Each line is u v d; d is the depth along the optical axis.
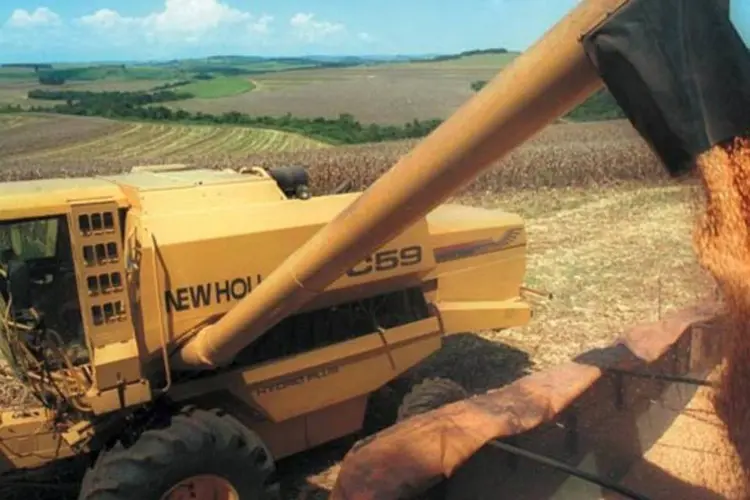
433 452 3.05
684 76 1.98
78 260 4.69
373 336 6.00
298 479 6.25
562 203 18.44
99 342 4.80
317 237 3.52
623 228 15.05
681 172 2.10
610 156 21.66
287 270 3.88
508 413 3.39
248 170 6.15
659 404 4.39
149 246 4.88
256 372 5.49
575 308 10.02
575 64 2.15
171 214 5.06
